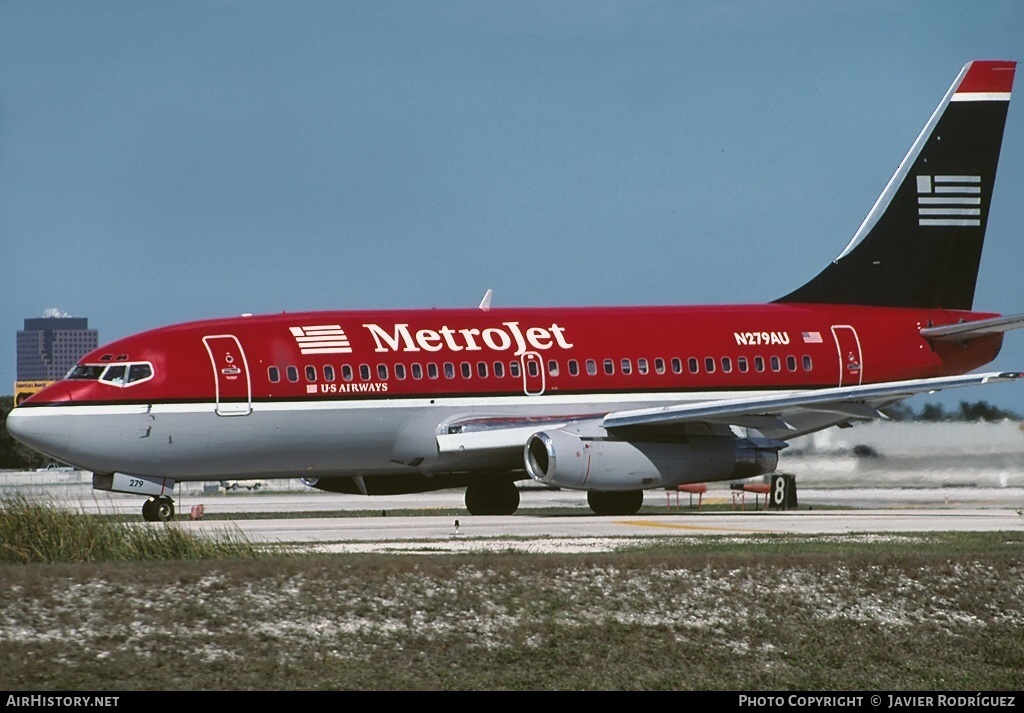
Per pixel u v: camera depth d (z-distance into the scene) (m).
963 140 175.38
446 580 85.94
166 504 147.50
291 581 84.25
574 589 86.06
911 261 174.38
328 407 149.00
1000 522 140.25
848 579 90.19
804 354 167.62
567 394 158.38
